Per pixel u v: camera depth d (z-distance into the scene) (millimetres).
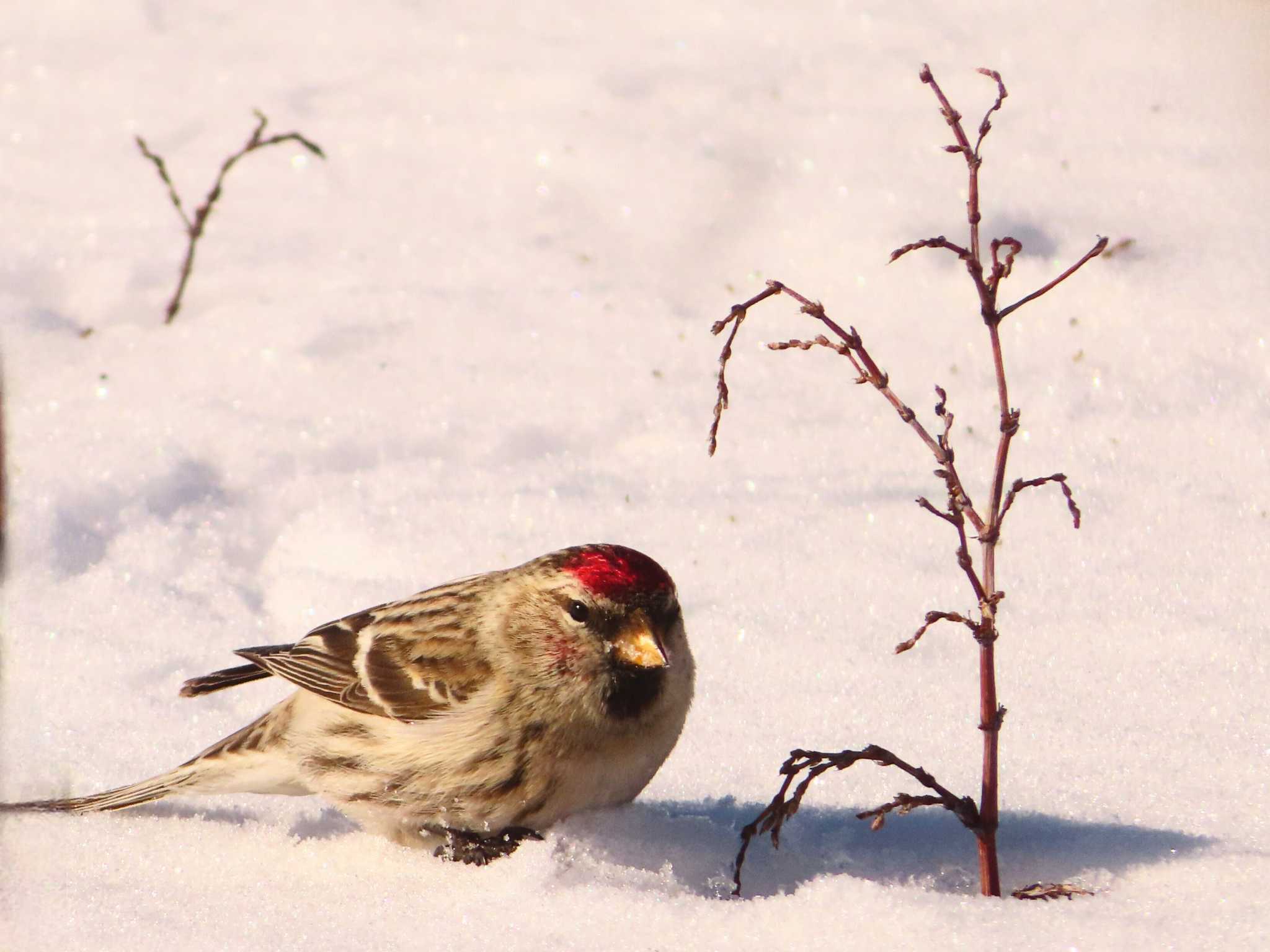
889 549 10328
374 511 11031
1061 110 15992
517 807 6980
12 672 9172
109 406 12266
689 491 11273
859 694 8609
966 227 14312
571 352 13234
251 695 8977
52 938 6312
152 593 10102
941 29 18031
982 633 6195
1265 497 10477
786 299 13883
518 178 16047
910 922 5895
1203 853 6512
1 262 14672
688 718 8445
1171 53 16859
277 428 12039
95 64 18875
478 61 18344
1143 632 9047
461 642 7043
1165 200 14305
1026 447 11430
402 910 6453
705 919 6098
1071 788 7363
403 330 13547
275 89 18125
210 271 14586
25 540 10461
